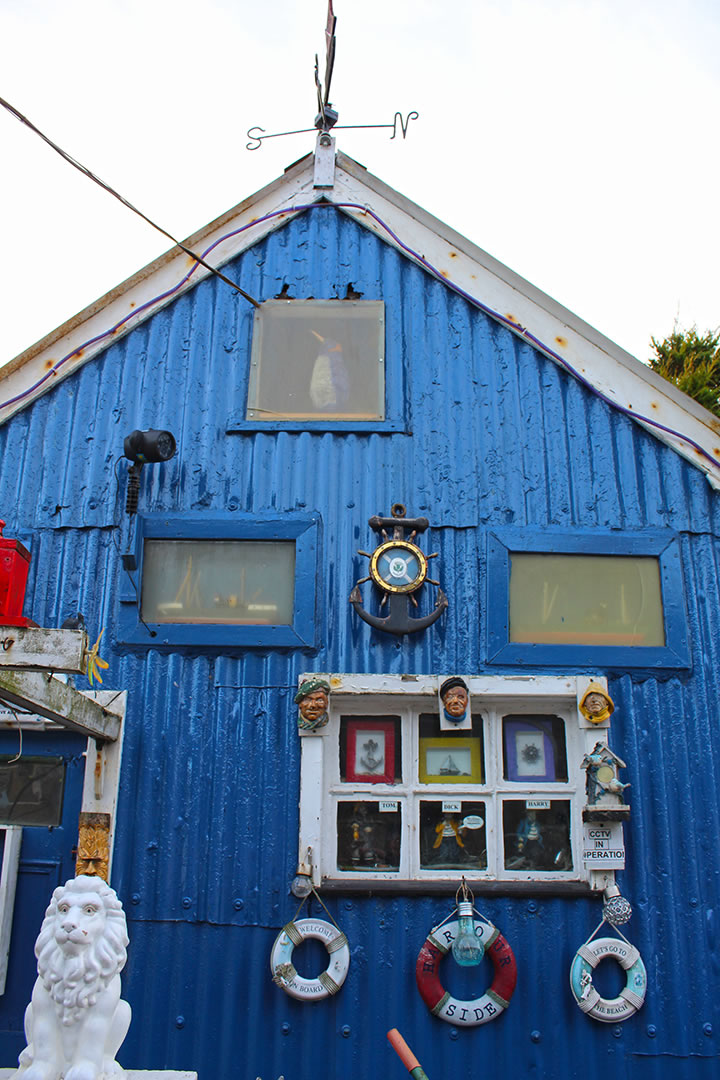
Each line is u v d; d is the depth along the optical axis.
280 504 6.06
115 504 6.07
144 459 5.89
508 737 5.80
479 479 6.14
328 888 5.36
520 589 5.96
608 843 5.43
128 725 5.66
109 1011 3.97
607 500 6.12
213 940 5.35
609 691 5.76
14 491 6.14
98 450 6.20
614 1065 5.22
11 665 4.16
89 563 5.96
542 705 5.81
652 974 5.34
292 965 5.28
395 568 5.86
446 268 6.57
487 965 5.38
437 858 5.59
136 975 5.29
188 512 6.02
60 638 4.18
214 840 5.48
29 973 5.34
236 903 5.39
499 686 5.66
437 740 5.79
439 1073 5.19
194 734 5.65
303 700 5.54
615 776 5.45
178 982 5.29
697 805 5.59
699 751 5.67
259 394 6.30
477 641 5.82
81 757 5.68
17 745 5.70
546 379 6.36
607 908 5.29
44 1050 3.88
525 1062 5.22
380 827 5.64
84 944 3.95
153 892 5.40
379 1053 5.21
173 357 6.39
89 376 6.38
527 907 5.43
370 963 5.33
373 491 6.09
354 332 6.45
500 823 5.62
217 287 6.55
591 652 5.80
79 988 3.93
